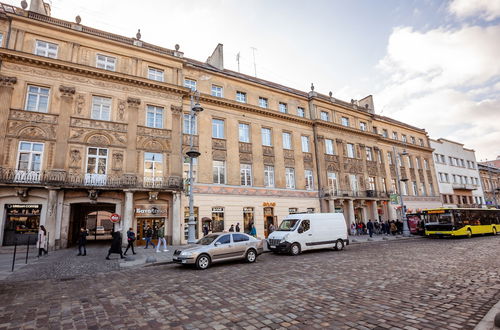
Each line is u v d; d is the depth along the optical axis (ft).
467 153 179.93
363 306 19.84
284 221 57.82
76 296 24.13
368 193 110.93
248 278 30.42
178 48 81.35
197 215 73.87
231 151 83.56
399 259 42.09
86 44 68.18
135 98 71.10
